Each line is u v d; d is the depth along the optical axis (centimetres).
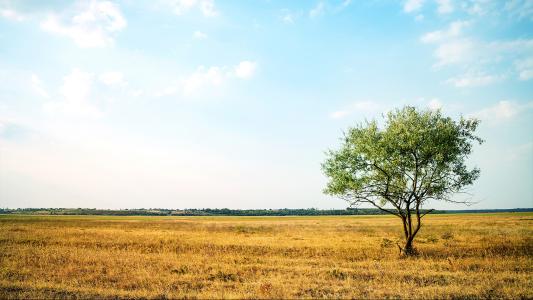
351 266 1952
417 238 3531
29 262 1995
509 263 1952
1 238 3186
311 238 3612
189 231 4772
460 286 1451
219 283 1555
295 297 1301
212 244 2967
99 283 1538
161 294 1370
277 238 3606
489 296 1330
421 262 2017
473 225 5747
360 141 2366
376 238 3584
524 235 3659
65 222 6944
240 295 1324
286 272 1806
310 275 1727
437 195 2278
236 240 3347
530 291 1363
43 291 1387
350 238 3597
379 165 2320
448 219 8650
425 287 1449
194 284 1547
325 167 2480
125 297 1336
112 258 2155
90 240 3192
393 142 2291
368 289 1418
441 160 2162
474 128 2283
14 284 1470
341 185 2359
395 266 1927
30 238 3225
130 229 5031
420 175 2281
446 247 2662
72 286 1477
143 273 1750
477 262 1972
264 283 1534
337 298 1289
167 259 2172
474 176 2264
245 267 1945
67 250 2486
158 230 4912
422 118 2283
